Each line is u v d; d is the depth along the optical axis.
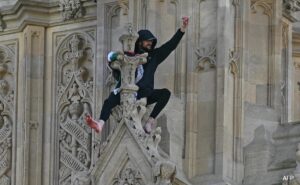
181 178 42.28
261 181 43.00
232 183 42.88
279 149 43.59
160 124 43.09
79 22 46.91
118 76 42.12
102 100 45.22
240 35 44.03
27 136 46.75
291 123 44.09
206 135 43.22
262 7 44.94
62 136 46.69
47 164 46.72
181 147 43.28
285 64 47.44
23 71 47.28
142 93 41.88
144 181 41.12
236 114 43.66
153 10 43.97
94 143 44.97
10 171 47.28
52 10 47.25
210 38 43.53
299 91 50.69
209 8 43.66
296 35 50.34
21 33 47.62
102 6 45.41
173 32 43.97
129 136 41.53
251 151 43.53
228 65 43.41
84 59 46.81
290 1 47.25
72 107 46.59
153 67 42.16
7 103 47.56
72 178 43.22
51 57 47.16
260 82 44.69
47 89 47.09
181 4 43.97
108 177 41.69
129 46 42.00
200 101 43.44
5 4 48.09
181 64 43.72
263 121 44.22
